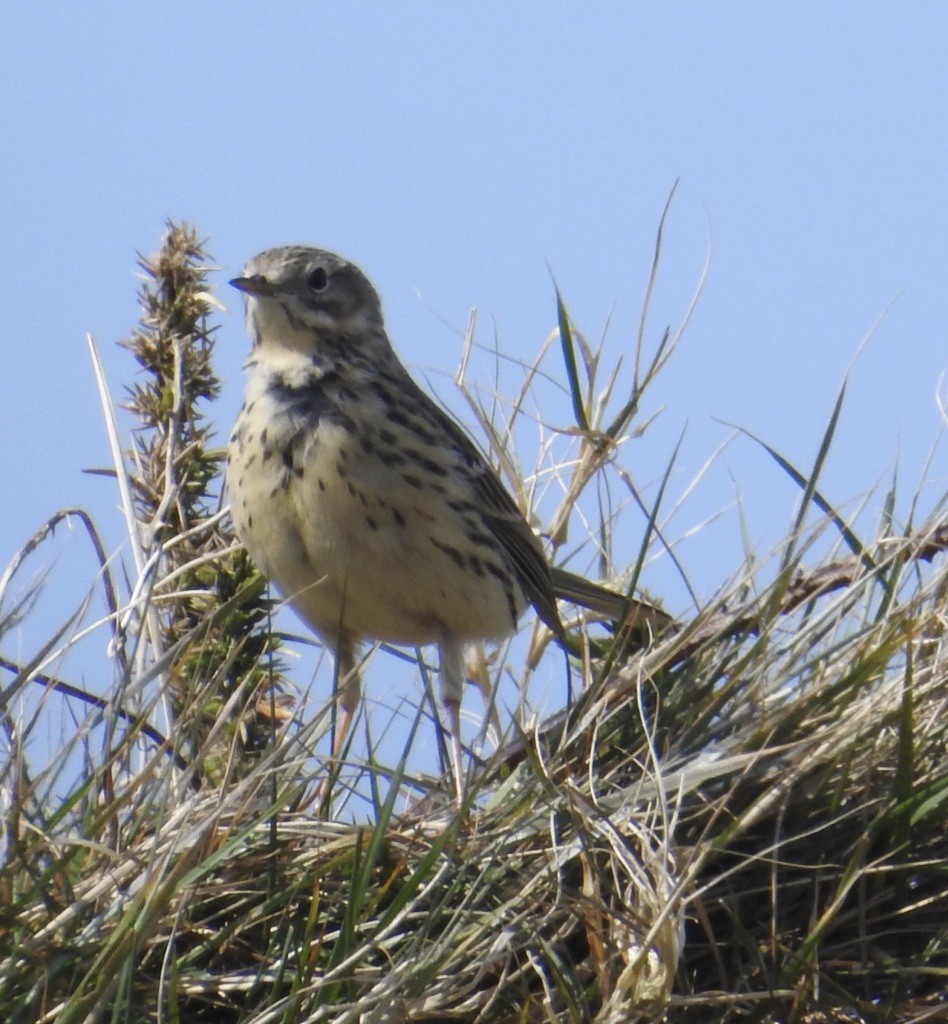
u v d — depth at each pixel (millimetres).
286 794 9445
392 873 9312
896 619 10383
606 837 9305
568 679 11211
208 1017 9086
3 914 8617
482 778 9227
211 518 11875
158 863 8930
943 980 9398
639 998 8398
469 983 8828
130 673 10109
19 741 9383
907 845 9453
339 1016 8516
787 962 9148
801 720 10086
